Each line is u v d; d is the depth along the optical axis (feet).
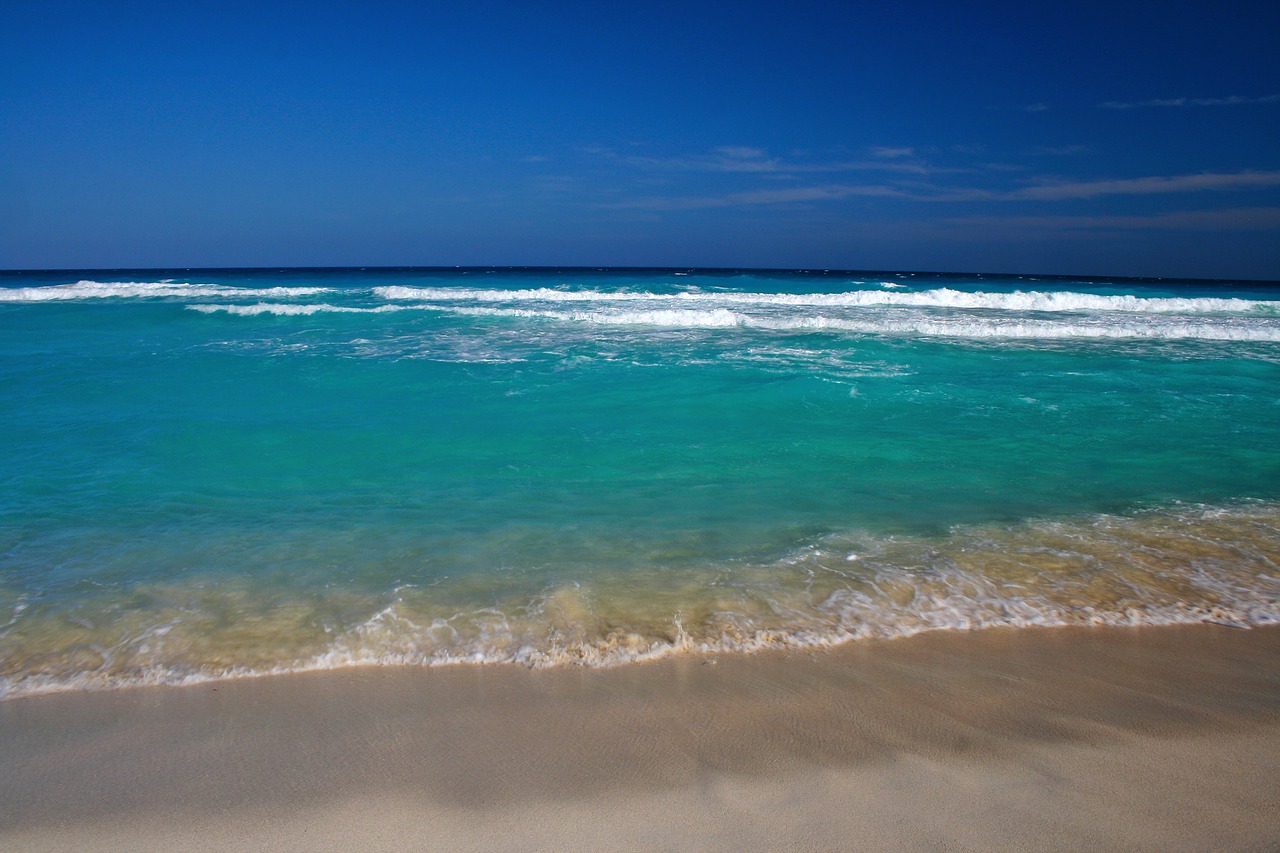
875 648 12.66
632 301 84.33
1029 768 9.39
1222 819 8.41
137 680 11.66
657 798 8.79
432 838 8.12
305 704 10.96
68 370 39.68
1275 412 31.65
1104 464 24.35
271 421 29.50
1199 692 11.30
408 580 15.25
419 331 55.67
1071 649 12.65
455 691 11.32
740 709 10.78
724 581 15.21
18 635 12.99
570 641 12.81
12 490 21.40
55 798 8.83
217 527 18.49
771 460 24.76
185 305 74.54
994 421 30.01
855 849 7.93
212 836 8.18
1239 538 17.66
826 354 44.86
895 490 21.66
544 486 22.00
